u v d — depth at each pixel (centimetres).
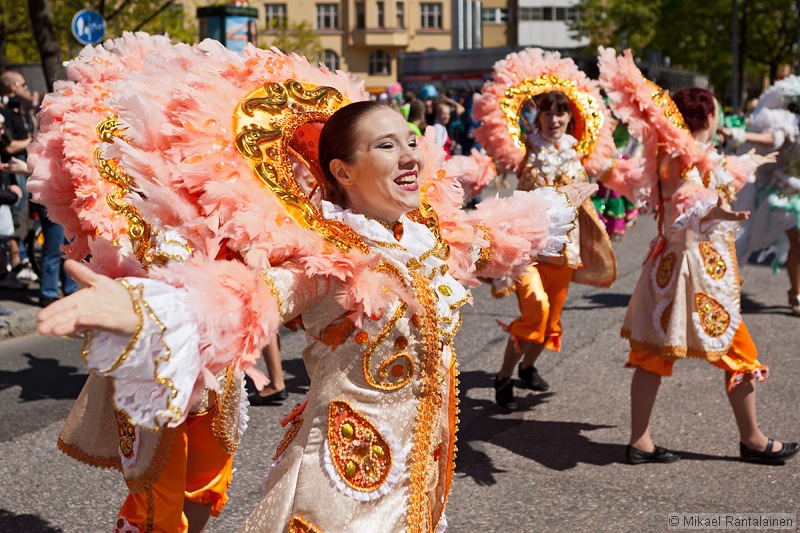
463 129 1741
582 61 2667
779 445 447
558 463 457
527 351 576
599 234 538
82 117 309
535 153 543
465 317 796
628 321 460
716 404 541
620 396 566
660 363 445
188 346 183
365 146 229
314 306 226
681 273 434
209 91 242
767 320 777
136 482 280
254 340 194
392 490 224
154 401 182
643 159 480
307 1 5866
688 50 4125
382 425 224
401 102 1641
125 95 238
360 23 5897
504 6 6644
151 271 192
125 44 353
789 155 758
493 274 284
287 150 254
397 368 225
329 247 222
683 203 417
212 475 303
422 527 225
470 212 278
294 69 272
